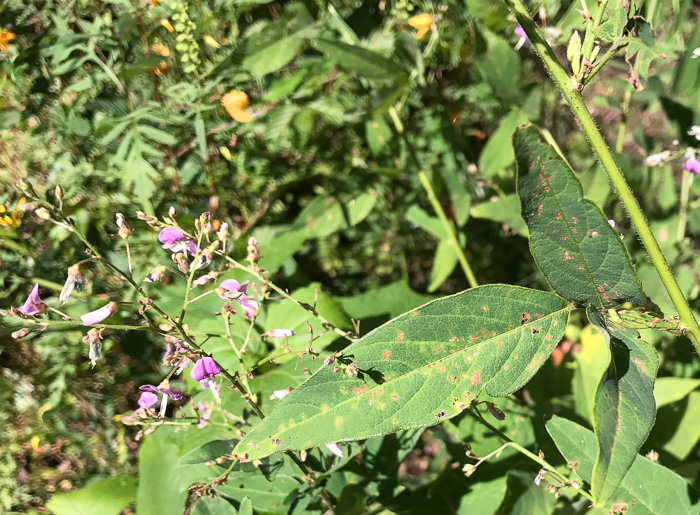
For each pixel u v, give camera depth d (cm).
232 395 28
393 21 36
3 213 32
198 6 33
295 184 42
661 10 29
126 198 34
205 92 33
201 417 26
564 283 16
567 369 35
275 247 35
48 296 36
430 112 41
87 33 31
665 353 33
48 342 33
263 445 16
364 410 16
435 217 39
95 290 34
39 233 34
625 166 36
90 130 33
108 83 34
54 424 35
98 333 20
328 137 40
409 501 28
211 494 26
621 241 15
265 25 31
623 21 18
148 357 36
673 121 33
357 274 45
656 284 34
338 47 31
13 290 34
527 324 16
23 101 34
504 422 29
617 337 16
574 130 49
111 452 36
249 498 26
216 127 34
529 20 18
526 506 27
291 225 39
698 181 36
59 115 33
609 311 16
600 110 52
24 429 35
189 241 23
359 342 16
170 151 34
